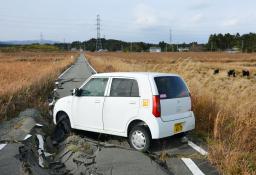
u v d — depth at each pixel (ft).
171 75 27.40
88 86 29.48
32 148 25.71
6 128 32.12
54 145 28.40
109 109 27.30
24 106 42.93
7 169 21.35
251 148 24.61
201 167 22.25
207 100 35.88
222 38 566.77
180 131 26.73
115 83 27.55
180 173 21.18
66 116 31.30
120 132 26.78
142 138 25.49
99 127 28.09
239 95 39.45
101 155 23.66
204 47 595.47
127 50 654.12
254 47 482.28
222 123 30.01
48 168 22.31
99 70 110.01
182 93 27.58
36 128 30.96
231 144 25.14
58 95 55.62
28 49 640.58
